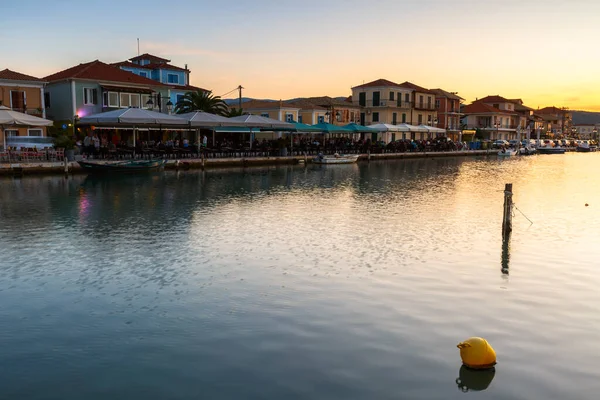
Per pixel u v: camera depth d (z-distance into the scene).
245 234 17.89
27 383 7.65
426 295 11.46
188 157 46.81
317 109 78.62
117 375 7.86
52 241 16.62
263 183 35.41
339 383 7.56
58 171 36.75
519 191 32.66
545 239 17.41
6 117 35.47
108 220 20.30
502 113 120.69
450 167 56.50
